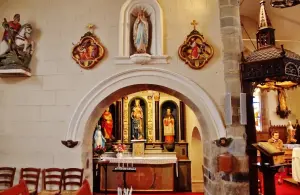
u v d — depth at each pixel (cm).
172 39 525
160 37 518
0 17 547
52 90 523
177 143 894
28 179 504
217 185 493
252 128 485
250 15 957
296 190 718
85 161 520
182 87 510
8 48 513
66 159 506
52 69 528
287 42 937
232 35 514
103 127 891
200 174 851
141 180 799
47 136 514
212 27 527
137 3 532
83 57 519
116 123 918
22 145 516
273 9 855
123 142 905
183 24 529
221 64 515
